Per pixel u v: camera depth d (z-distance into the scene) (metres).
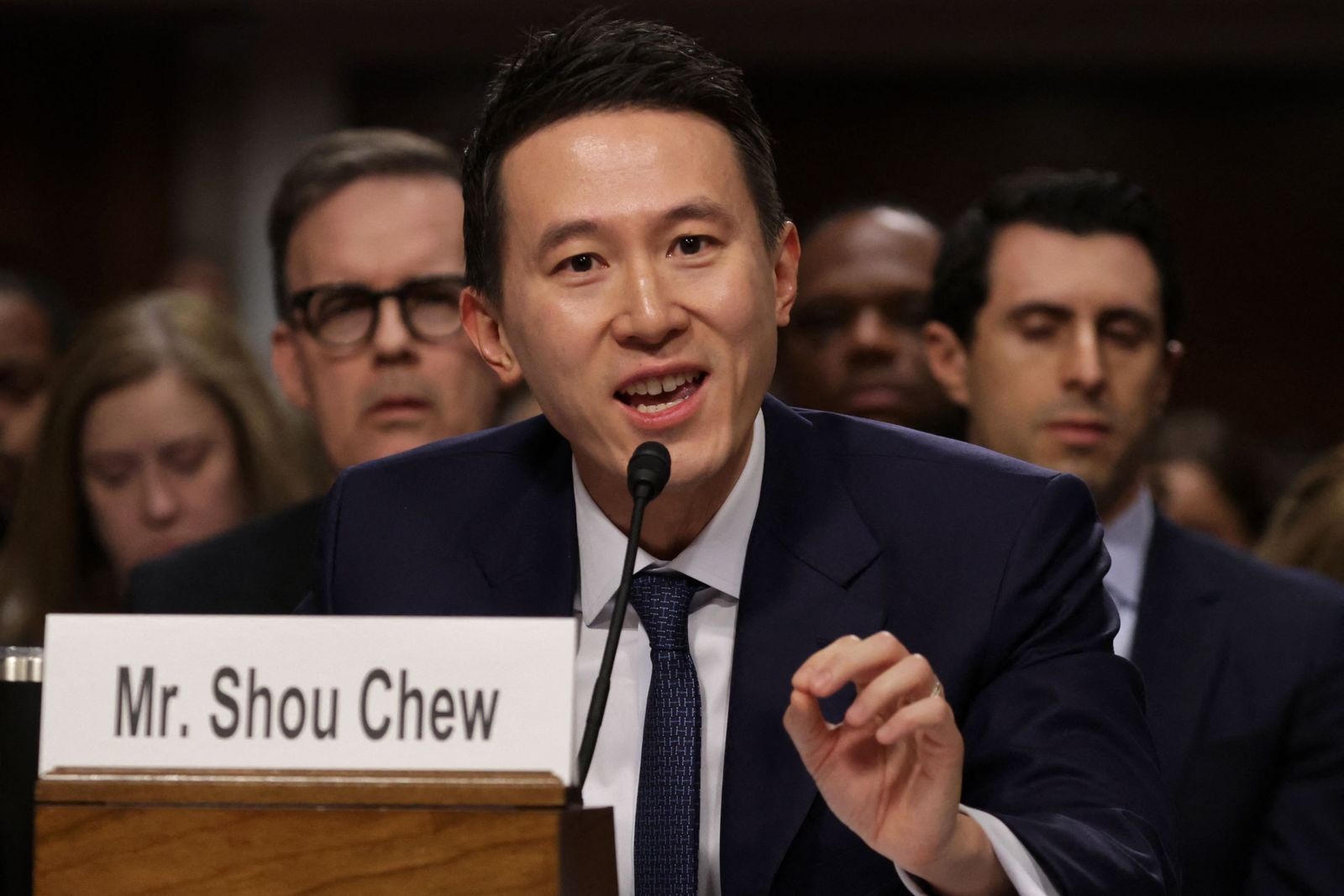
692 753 4.20
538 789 3.16
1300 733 6.27
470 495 4.82
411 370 7.04
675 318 4.00
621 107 4.10
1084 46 16.06
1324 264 16.11
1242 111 16.16
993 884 3.60
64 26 16.33
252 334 16.25
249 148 16.44
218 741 3.27
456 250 7.15
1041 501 4.47
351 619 3.27
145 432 8.23
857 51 16.22
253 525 6.97
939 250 7.57
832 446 4.75
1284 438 15.56
